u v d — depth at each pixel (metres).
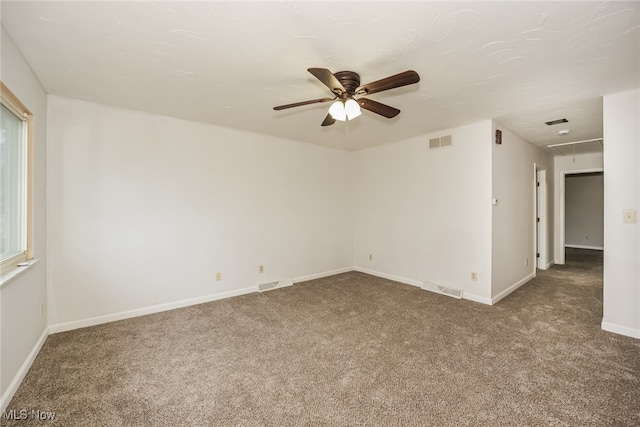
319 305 3.46
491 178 3.45
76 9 1.53
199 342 2.53
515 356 2.25
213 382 1.95
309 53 1.98
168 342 2.53
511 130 3.86
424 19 1.62
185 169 3.46
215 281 3.70
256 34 1.77
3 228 1.89
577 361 2.17
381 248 4.84
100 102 2.89
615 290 2.65
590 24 1.65
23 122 2.20
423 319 3.01
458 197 3.77
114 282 3.02
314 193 4.76
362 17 1.61
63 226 2.76
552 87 2.50
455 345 2.44
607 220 2.67
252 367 2.13
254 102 2.89
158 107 3.03
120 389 1.87
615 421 1.57
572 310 3.23
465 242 3.70
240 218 3.92
